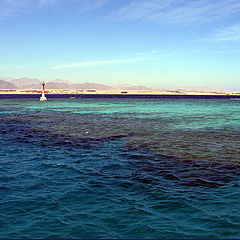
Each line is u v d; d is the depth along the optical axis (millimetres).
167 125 33906
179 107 80375
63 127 31656
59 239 7242
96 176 12656
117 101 129625
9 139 23281
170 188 11016
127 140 22672
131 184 11484
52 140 22750
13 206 9242
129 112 58562
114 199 9836
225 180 12117
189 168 14031
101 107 78688
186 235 7438
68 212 8789
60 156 16812
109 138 23703
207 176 12695
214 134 26156
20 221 8195
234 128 30922
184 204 9391
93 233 7531
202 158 16234
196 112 58719
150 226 7887
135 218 8375
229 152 17953
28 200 9758
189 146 20016
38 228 7781
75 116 47625
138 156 16750
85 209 9008
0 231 7609
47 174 13000
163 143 21266
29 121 38656
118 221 8195
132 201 9656
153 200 9750
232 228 7801
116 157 16484
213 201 9688
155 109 70062
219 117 46031
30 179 12227
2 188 11039
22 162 15344
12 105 88438
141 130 28953
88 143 21328
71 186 11258
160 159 15977
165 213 8727
